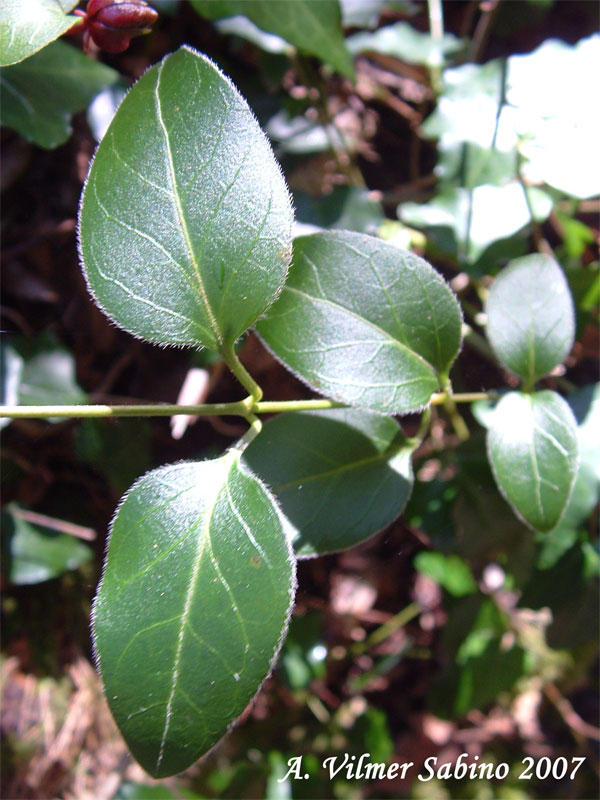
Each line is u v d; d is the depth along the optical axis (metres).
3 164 0.24
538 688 0.31
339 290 0.15
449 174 0.23
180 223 0.12
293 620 0.27
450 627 0.27
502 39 0.27
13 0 0.13
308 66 0.25
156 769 0.12
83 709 0.28
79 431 0.23
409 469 0.16
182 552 0.12
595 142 0.22
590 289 0.24
